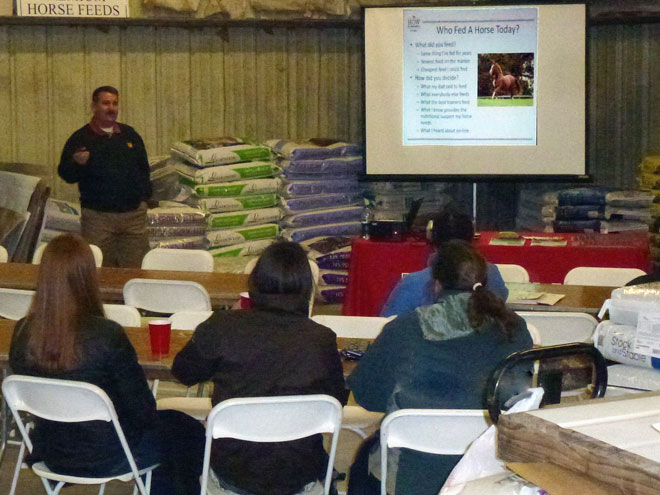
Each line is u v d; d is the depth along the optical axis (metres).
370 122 6.92
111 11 7.03
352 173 7.26
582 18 6.68
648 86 7.31
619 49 7.30
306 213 7.10
